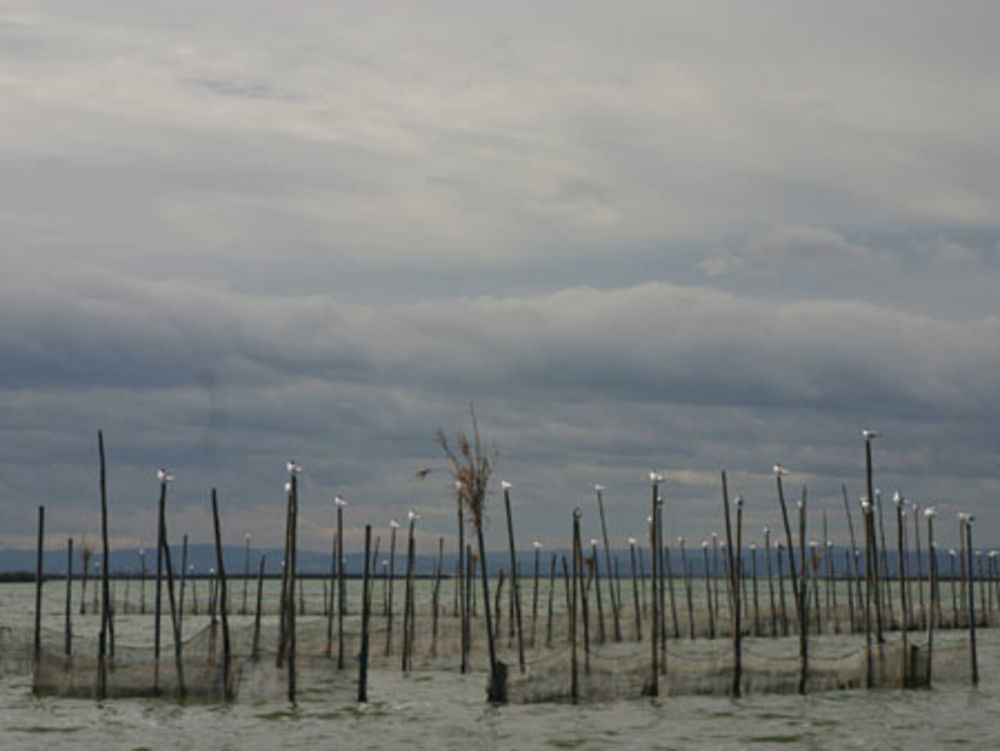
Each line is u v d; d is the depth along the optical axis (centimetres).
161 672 5212
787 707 5253
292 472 5478
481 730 4800
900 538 5828
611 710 5194
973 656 5928
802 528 5700
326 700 5422
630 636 9106
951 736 4672
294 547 5378
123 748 4409
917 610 10731
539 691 5231
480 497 5256
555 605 16850
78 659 5209
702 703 5356
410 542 6931
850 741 4575
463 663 6488
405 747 4469
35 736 4603
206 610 15162
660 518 6431
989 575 12238
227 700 5203
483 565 5269
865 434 6097
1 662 6500
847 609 10625
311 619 12838
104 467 5338
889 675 5666
